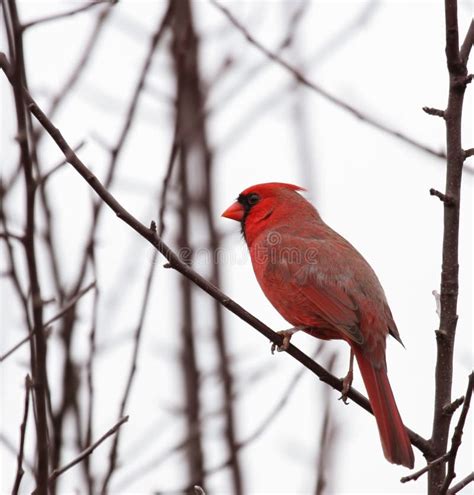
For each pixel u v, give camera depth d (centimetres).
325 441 957
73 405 857
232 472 1141
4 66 668
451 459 707
